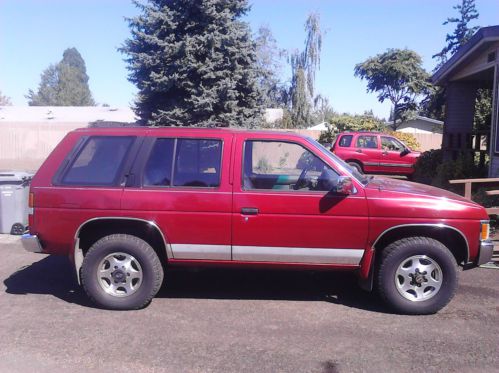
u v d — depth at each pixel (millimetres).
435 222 5066
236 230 5133
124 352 4254
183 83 19703
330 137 27469
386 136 18891
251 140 5312
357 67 41156
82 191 5215
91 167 5355
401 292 5141
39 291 5844
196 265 5309
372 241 5102
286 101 40531
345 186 4953
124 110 40312
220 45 19766
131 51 20406
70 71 89500
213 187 5176
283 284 6164
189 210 5141
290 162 5316
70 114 39250
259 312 5219
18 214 8773
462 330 4766
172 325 4848
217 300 5578
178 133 5344
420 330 4758
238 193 5133
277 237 5129
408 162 18453
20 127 30312
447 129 15406
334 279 6363
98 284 5211
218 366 4016
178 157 5293
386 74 39531
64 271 6645
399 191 5195
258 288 6008
